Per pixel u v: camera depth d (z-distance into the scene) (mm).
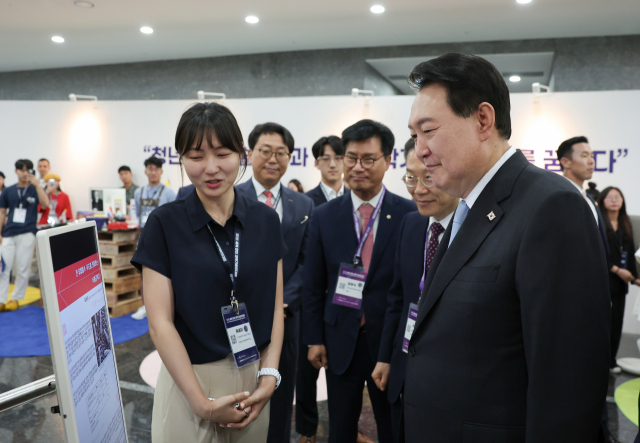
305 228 2342
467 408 925
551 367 817
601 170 4887
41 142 6855
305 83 7473
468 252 959
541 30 6227
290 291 2203
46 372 3492
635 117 4785
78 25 6438
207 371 1278
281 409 2082
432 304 999
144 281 1289
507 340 905
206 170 1239
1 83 8992
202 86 7980
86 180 6766
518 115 5090
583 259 831
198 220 1303
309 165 5859
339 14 5898
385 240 1898
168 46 7320
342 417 1973
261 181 2332
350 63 7277
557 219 848
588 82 6453
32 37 6918
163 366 1334
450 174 977
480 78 924
